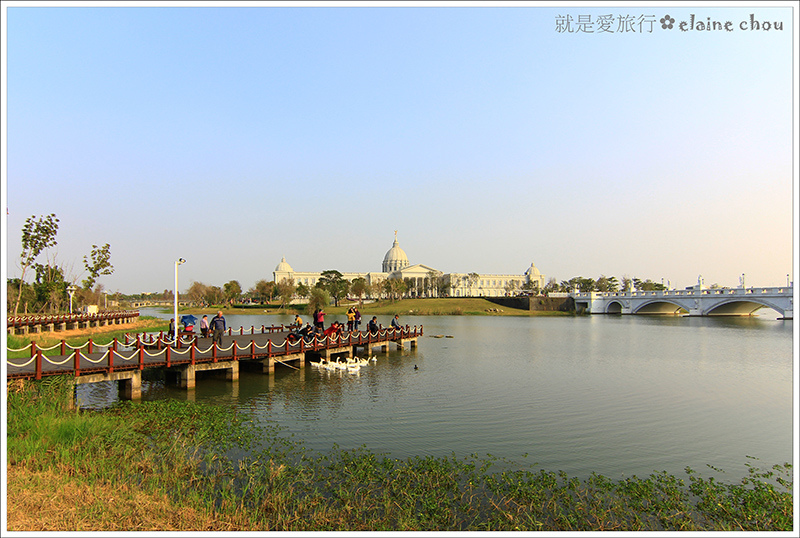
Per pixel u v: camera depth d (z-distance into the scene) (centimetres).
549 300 17412
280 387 3416
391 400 3078
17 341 4000
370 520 1479
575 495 1706
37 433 1905
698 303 12781
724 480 1895
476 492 1714
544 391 3409
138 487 1594
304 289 19950
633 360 5000
